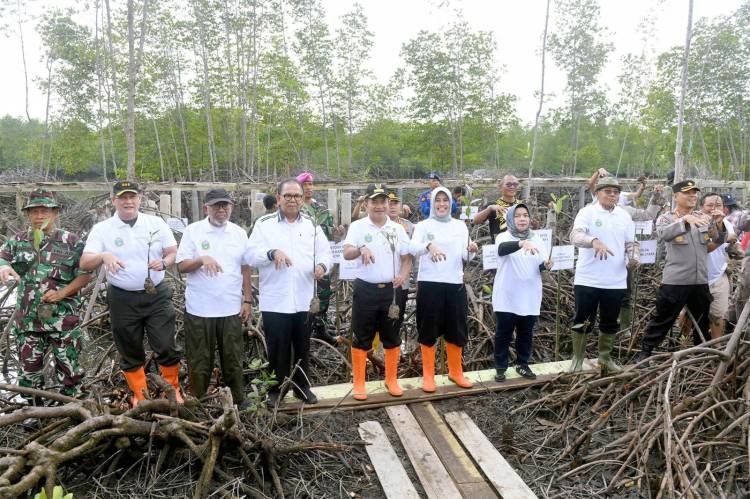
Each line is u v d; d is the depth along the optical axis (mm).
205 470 3238
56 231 4191
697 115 17203
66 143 19625
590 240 4695
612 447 3955
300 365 4473
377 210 4457
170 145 22281
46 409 3375
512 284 4895
